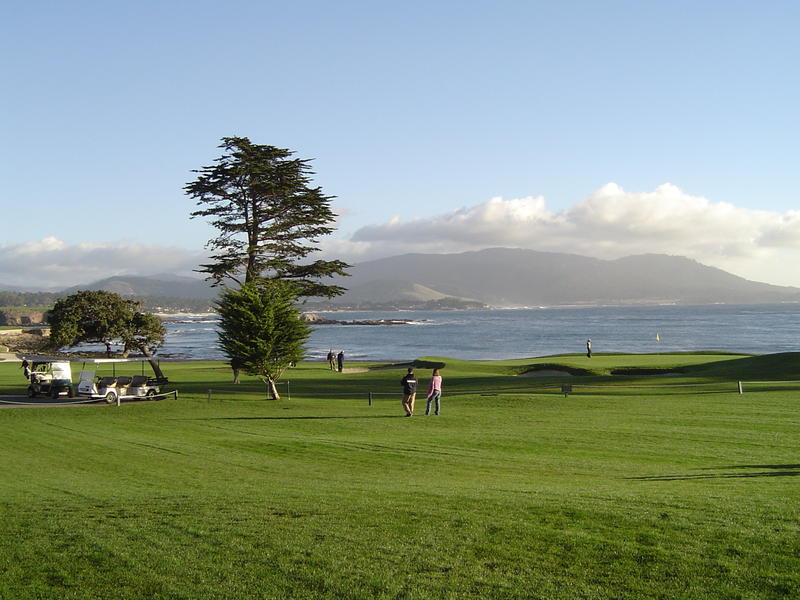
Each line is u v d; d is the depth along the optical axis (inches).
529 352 4665.4
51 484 666.2
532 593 329.7
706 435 876.6
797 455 738.8
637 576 343.9
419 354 4581.7
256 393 1702.8
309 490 585.9
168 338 7687.0
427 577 352.5
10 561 403.2
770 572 338.3
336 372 2450.8
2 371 2753.4
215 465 780.0
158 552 407.2
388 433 989.8
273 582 355.3
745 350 4357.8
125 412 1368.1
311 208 1913.1
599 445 841.5
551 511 462.6
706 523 417.7
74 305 2608.3
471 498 515.2
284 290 1609.3
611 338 6294.3
